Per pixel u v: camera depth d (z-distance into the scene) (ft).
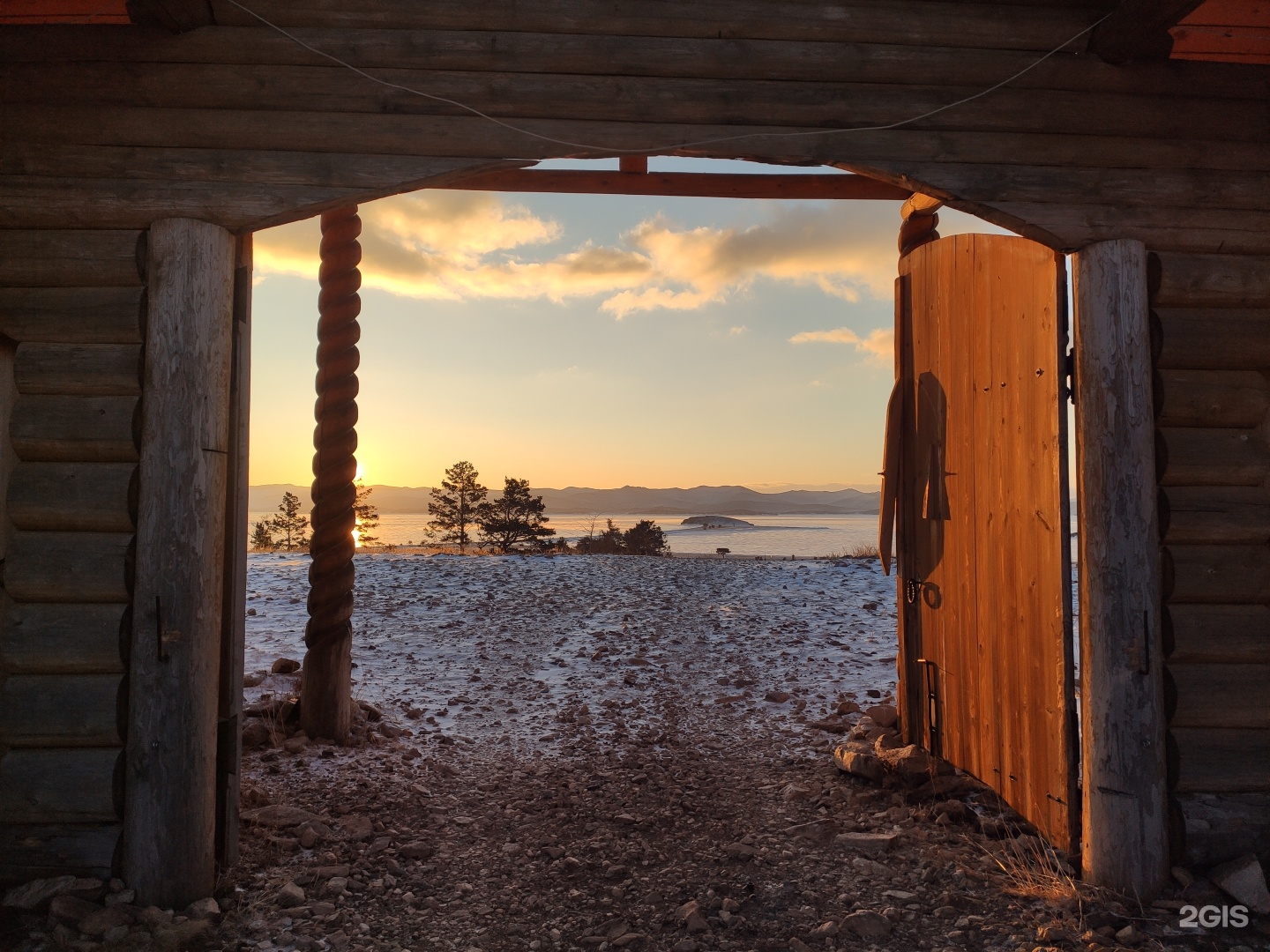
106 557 10.21
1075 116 11.28
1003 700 12.98
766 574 40.63
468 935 9.79
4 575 10.19
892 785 14.61
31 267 10.39
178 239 10.42
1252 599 11.02
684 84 10.96
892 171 11.05
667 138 10.91
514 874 11.50
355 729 17.65
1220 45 11.43
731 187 17.58
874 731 17.17
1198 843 10.55
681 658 25.58
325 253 17.51
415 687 22.16
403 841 12.53
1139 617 10.61
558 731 18.74
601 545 81.87
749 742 17.78
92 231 10.53
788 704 20.67
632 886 11.09
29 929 9.29
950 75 11.20
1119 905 10.05
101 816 10.03
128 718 10.17
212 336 10.47
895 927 9.78
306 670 17.07
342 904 10.41
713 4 11.00
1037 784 11.94
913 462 16.52
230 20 10.71
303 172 10.66
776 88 11.04
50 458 10.41
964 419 14.32
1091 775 10.70
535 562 43.86
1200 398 11.02
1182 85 11.44
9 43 10.53
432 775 15.62
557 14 10.85
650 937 9.65
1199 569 10.93
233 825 11.03
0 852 10.02
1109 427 10.84
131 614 10.27
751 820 13.43
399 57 10.77
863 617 30.45
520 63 10.84
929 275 15.72
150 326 10.32
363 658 24.59
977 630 13.84
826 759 16.44
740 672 23.77
